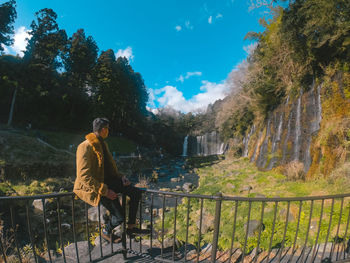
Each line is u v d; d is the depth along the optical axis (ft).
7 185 38.93
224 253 10.44
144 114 186.29
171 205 29.71
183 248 10.89
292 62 38.29
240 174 46.01
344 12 26.94
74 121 122.83
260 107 60.13
